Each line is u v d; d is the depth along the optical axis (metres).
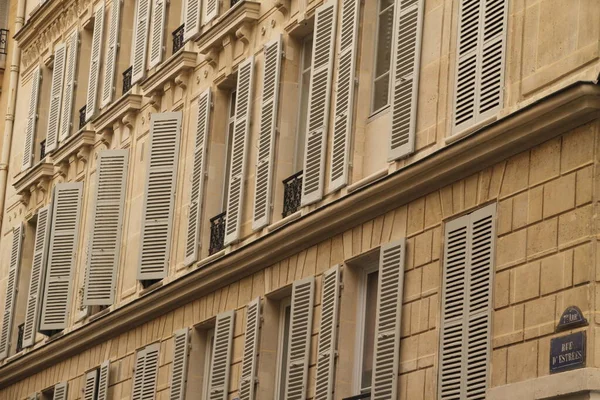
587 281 29.31
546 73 31.25
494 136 31.77
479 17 33.56
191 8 47.72
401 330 34.41
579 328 29.33
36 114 60.53
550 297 30.12
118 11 53.50
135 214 49.88
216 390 42.22
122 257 50.38
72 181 55.53
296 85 41.88
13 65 64.50
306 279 38.56
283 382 40.16
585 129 29.98
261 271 41.19
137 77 50.88
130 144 51.19
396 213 35.41
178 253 46.59
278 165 41.25
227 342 42.22
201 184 45.22
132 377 48.12
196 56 47.25
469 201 32.97
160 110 49.34
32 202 59.41
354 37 38.06
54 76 58.81
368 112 37.75
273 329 40.59
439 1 35.19
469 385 31.86
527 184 31.34
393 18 37.09
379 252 35.97
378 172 36.31
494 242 31.94
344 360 36.59
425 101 35.03
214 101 45.69
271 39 42.69
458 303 32.69
